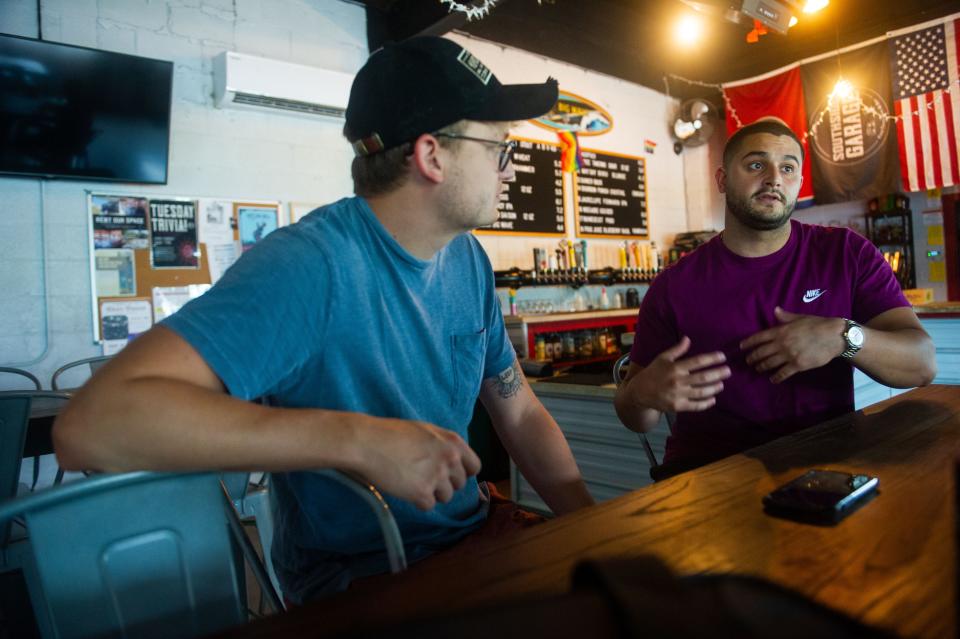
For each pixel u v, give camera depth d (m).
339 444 0.77
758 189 1.66
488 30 4.81
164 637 0.78
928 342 1.54
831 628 0.45
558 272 5.27
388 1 4.27
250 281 0.88
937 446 1.11
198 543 0.82
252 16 3.86
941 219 6.04
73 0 3.30
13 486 1.98
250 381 0.84
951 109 4.91
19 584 2.00
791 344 1.39
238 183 3.81
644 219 6.30
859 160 5.38
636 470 2.56
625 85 6.15
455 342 1.21
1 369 2.95
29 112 3.09
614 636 0.41
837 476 0.93
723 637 0.40
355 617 0.58
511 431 1.40
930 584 0.60
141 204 3.50
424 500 0.78
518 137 5.25
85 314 3.36
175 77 3.60
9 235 3.17
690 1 4.01
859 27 5.36
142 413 0.72
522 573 0.66
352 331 1.03
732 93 6.05
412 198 1.07
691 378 1.27
